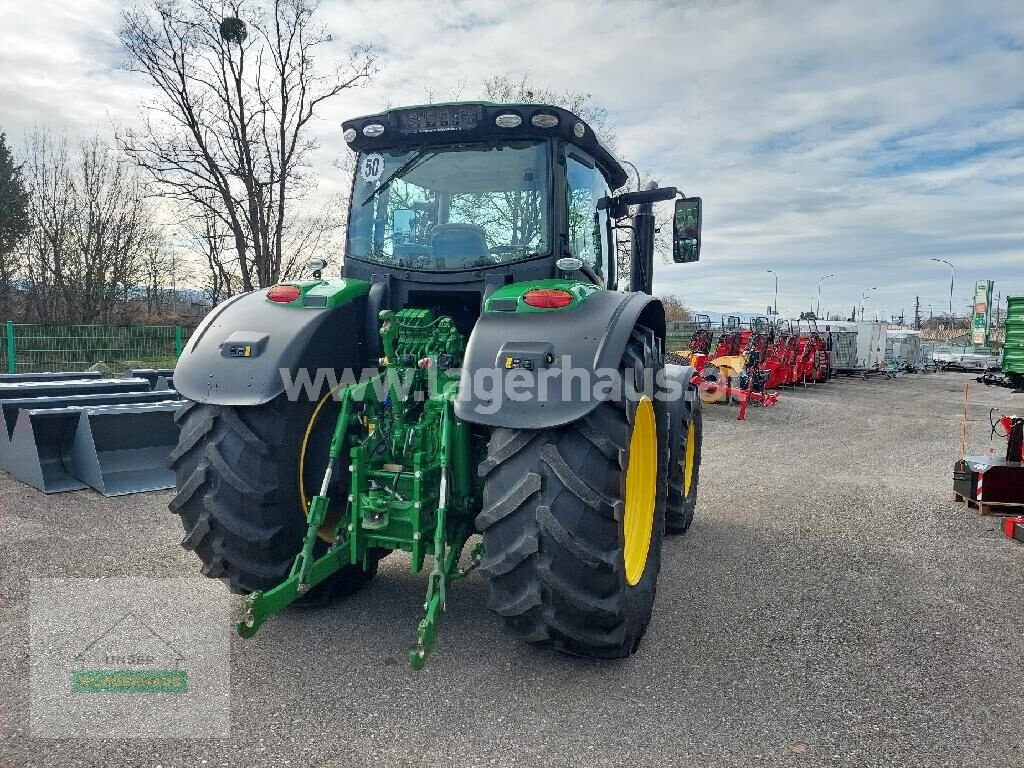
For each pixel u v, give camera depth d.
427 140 3.65
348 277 3.80
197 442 3.04
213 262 20.14
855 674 3.09
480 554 3.17
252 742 2.44
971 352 37.00
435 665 3.03
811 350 21.72
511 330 2.85
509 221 3.55
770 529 5.46
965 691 2.96
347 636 3.28
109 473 5.95
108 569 4.02
